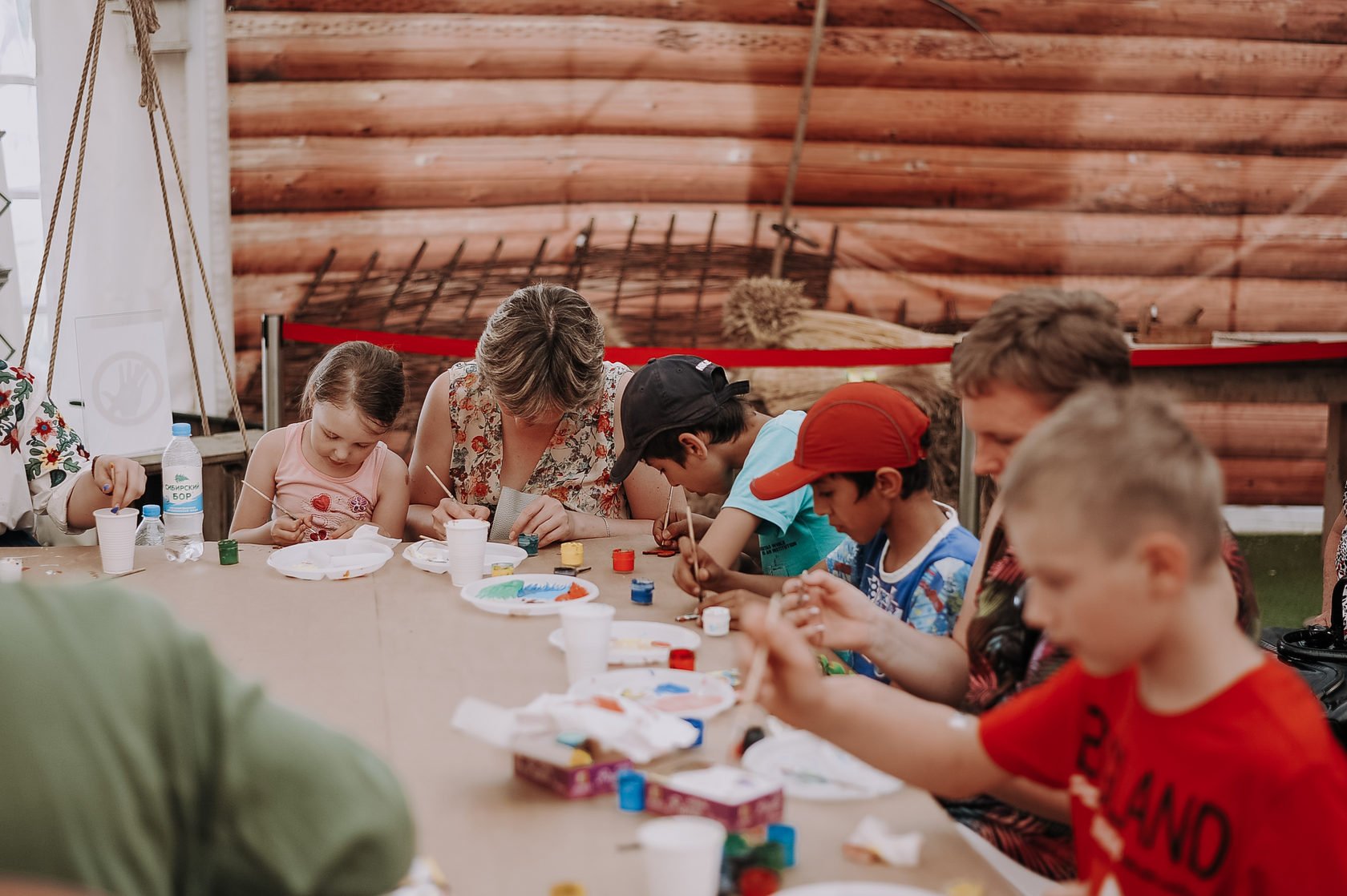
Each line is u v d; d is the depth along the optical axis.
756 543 2.99
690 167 4.51
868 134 4.59
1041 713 1.12
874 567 1.86
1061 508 0.88
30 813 0.68
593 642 1.49
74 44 3.76
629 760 1.19
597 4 4.35
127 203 3.93
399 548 2.44
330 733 0.84
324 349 4.33
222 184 4.11
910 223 4.66
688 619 1.88
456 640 1.72
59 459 2.44
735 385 2.30
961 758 1.15
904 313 4.71
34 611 0.74
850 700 1.17
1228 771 0.87
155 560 2.27
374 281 4.35
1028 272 4.74
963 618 1.59
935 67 4.57
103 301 3.92
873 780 1.20
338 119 4.23
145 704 0.74
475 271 4.43
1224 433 4.80
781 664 1.15
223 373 4.19
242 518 2.71
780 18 4.46
